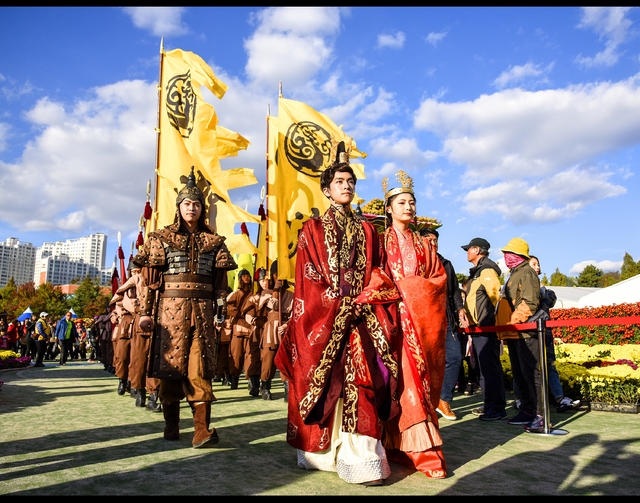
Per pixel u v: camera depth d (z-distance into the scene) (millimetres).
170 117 8211
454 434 4566
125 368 7426
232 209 8062
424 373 3324
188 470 3125
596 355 8484
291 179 9109
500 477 3074
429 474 3088
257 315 8266
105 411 5719
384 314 3359
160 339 3914
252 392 7688
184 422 4961
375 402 3154
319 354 3234
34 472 3031
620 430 4688
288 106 9297
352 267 3441
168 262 4039
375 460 2928
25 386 8602
